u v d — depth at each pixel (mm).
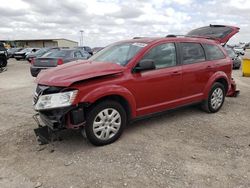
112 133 4664
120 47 5480
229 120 5973
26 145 4641
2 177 3686
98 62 4953
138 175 3682
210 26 8758
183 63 5637
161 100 5285
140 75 4871
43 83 4348
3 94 9047
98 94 4293
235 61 18594
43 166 3943
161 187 3416
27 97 8453
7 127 5516
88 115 4344
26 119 6031
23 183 3543
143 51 4992
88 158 4148
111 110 4566
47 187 3445
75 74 4289
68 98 4117
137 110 4930
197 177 3633
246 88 10266
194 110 6668
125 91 4637
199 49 6074
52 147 4531
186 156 4215
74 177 3650
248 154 4301
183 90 5645
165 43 5391
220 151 4398
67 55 12180
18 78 13859
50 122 4195
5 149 4500
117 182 3525
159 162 4023
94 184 3488
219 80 6543
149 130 5285
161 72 5188
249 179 3592
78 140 4797
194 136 5020
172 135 5055
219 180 3564
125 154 4273
